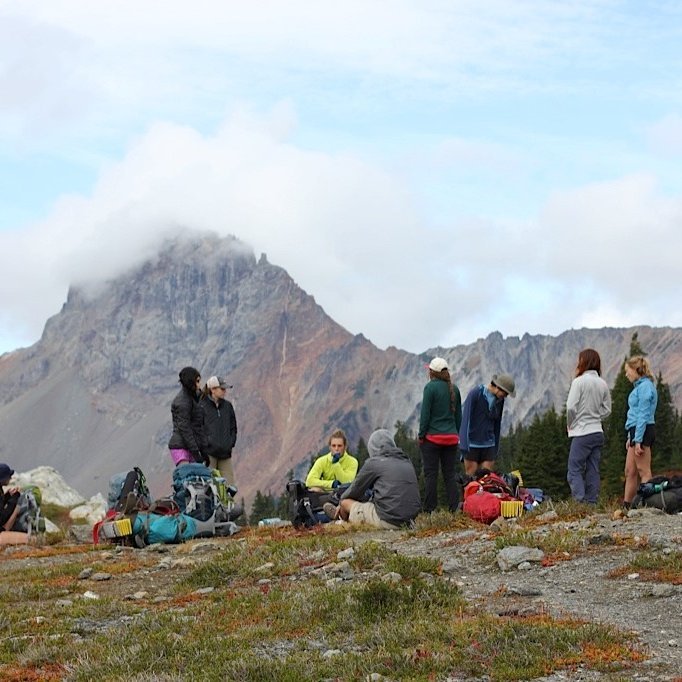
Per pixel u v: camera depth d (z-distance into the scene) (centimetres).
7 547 2103
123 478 2084
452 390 1889
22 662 928
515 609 945
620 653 783
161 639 944
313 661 826
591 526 1406
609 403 1755
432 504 1881
